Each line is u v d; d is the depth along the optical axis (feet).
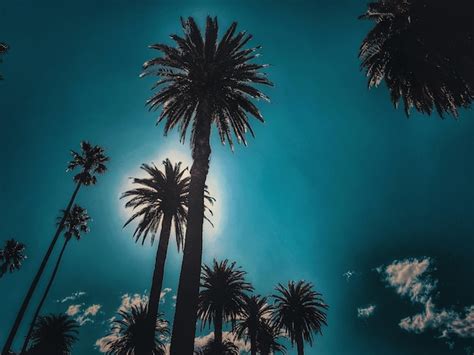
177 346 40.73
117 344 113.39
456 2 59.62
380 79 76.33
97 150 145.79
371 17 71.20
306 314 154.92
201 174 55.31
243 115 74.69
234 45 70.33
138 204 102.01
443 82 62.75
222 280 130.82
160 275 88.07
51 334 153.07
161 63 69.05
